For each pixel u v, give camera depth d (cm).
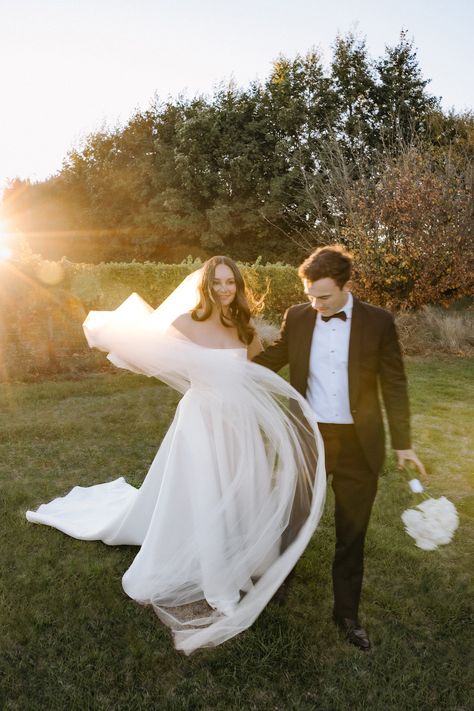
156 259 2686
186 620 286
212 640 265
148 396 717
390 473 487
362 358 265
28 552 343
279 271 1270
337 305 267
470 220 1241
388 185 1260
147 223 2667
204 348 292
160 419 617
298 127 2250
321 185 1709
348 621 276
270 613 288
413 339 1131
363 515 273
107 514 385
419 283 1212
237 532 292
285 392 279
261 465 293
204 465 291
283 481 287
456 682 252
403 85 2181
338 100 2206
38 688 241
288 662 259
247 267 1239
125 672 250
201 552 289
